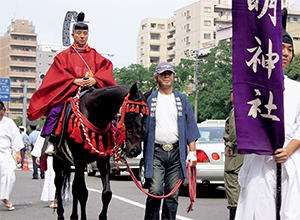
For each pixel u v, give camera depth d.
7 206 8.33
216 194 10.50
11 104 104.75
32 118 6.01
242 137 3.53
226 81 44.91
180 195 10.28
